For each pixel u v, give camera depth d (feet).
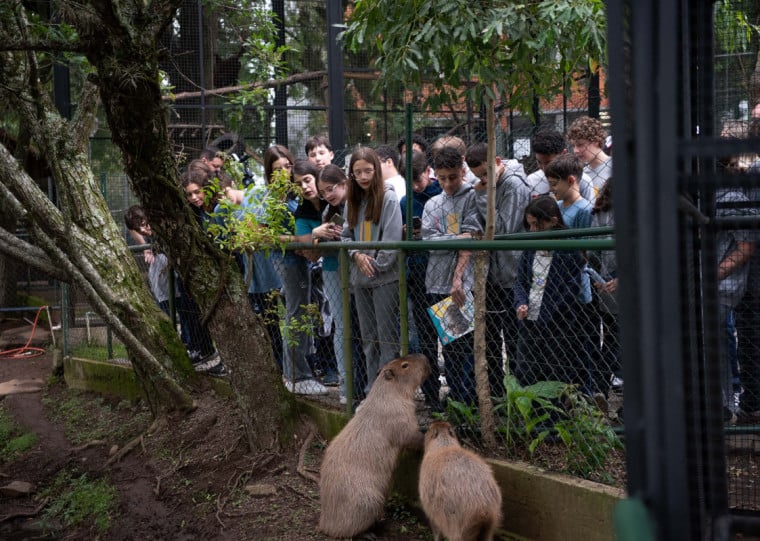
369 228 16.97
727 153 4.62
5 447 24.16
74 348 29.35
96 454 22.24
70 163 22.90
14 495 21.07
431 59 12.96
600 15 12.79
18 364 32.22
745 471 12.59
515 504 13.84
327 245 17.33
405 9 13.50
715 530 6.18
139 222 25.54
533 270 14.83
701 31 7.05
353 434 14.96
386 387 15.03
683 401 4.63
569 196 16.08
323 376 20.84
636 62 4.70
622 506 4.75
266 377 18.62
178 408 21.65
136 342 21.22
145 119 17.54
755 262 11.34
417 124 34.14
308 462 17.70
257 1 34.53
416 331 16.48
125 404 24.80
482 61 13.34
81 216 22.79
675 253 4.63
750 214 9.85
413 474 15.75
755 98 10.88
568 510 12.95
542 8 12.82
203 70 33.78
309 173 19.07
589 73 17.79
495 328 15.57
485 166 15.85
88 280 21.38
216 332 18.89
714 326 5.90
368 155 16.37
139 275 23.52
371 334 17.16
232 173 19.10
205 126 33.37
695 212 6.63
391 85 14.57
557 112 22.18
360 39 14.05
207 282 18.86
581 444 13.56
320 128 35.91
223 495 17.38
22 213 19.70
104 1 15.84
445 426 13.80
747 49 10.93
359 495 14.47
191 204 20.93
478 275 14.53
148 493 18.78
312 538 14.93
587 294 14.71
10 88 19.79
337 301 18.21
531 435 14.80
